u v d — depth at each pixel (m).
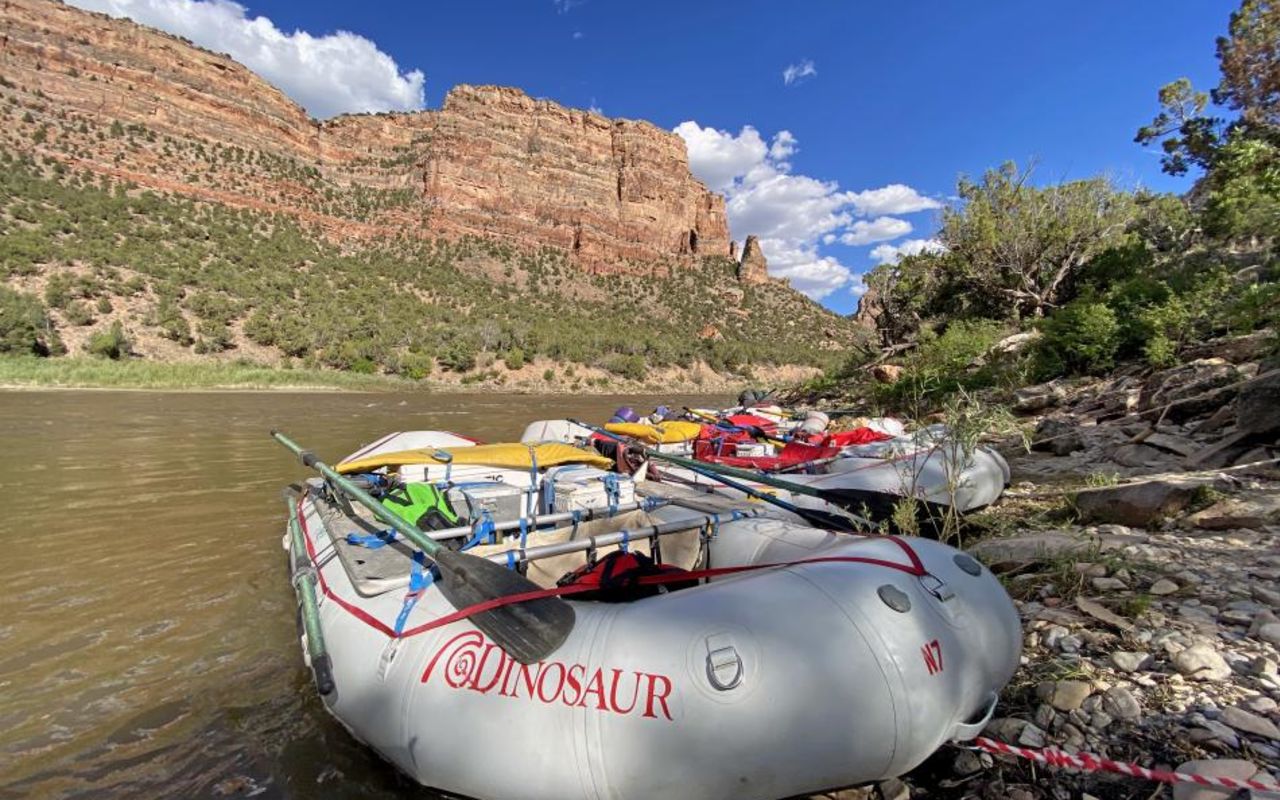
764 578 2.72
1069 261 18.27
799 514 4.54
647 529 3.65
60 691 3.57
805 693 2.25
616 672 2.33
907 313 23.27
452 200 149.12
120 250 70.06
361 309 79.81
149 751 3.04
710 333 125.94
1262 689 2.53
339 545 3.66
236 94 138.50
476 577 2.69
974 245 19.28
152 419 19.39
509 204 156.38
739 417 11.52
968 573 2.85
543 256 150.62
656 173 180.75
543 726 2.32
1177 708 2.53
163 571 5.52
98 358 45.28
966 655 2.52
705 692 2.24
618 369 81.50
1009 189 19.34
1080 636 3.16
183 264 72.44
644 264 164.38
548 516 4.05
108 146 103.81
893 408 14.38
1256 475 4.85
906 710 2.29
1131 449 6.50
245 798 2.72
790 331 139.50
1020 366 11.94
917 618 2.50
